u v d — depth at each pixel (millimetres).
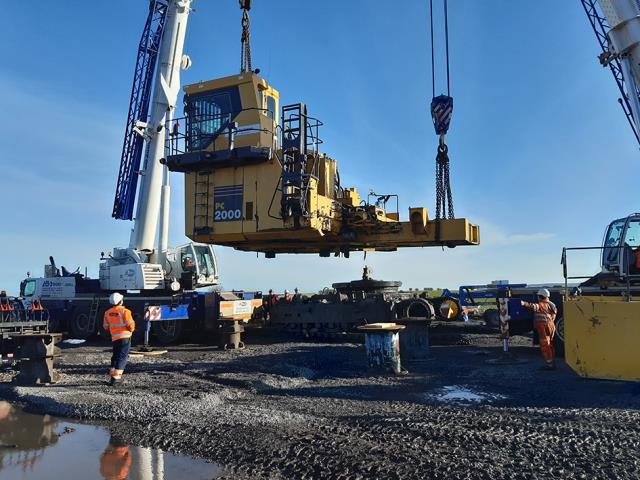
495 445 4953
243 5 14844
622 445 4906
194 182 13477
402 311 15664
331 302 15797
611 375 8094
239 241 13695
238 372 9617
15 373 10008
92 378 9312
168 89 16953
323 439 5246
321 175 13547
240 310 16375
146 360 11461
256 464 4664
